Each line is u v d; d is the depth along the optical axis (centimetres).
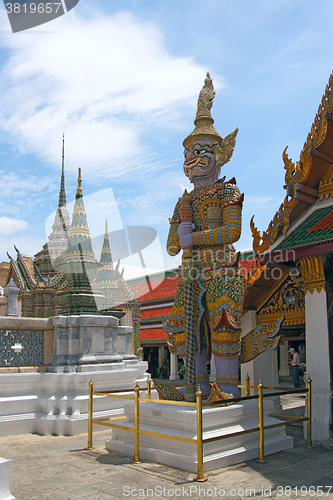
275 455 618
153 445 605
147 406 630
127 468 559
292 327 910
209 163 714
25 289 1756
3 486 339
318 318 727
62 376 824
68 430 786
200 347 680
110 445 664
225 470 544
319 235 711
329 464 570
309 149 757
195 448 545
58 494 466
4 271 2055
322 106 749
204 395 682
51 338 896
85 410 822
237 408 608
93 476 527
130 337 1220
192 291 668
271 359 887
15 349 853
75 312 926
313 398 712
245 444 604
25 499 451
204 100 744
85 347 880
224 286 651
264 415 667
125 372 895
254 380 849
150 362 2753
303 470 545
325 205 791
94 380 838
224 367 651
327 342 712
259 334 676
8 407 796
